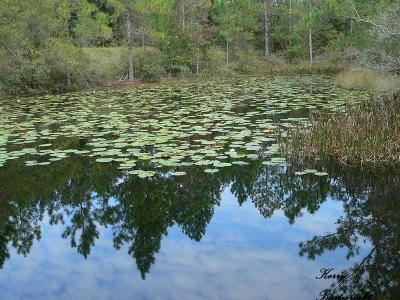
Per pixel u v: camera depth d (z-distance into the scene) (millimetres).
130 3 22125
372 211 5371
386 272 3875
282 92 16656
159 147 8156
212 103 13992
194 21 27250
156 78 23281
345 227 4926
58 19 21703
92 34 22234
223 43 31984
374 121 7574
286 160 7398
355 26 24688
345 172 6758
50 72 19469
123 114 12180
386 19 12219
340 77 19641
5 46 18359
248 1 30984
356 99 13453
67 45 19859
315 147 7414
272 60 31859
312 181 6512
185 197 6047
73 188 6484
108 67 22547
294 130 8344
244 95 16016
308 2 31031
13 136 9602
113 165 7453
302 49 32469
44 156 8117
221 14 28953
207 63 26172
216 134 9180
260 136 8859
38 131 10133
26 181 6816
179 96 16359
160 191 6289
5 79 18234
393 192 5938
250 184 6457
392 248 4355
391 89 12180
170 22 24891
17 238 4867
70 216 5492
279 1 38750
